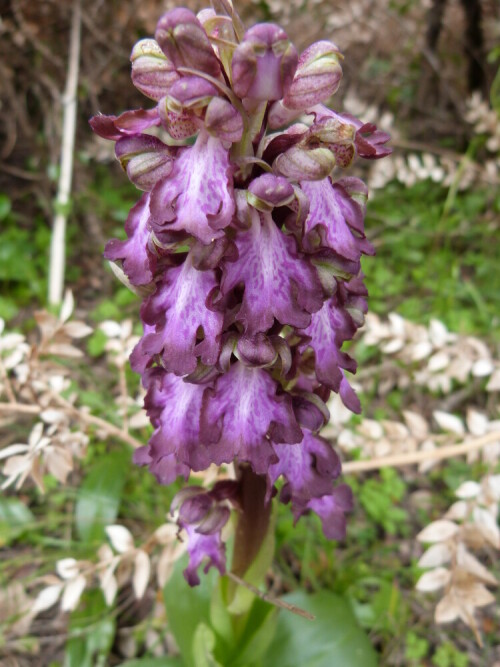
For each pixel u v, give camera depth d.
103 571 0.15
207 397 0.11
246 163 0.10
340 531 0.14
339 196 0.10
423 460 0.18
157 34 0.09
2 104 0.34
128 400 0.18
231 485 0.13
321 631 0.16
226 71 0.10
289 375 0.11
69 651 0.18
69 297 0.17
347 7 0.35
